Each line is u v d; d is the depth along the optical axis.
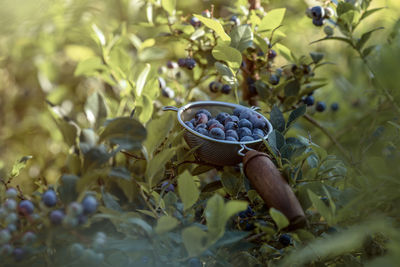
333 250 1.25
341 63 1.93
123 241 1.21
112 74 1.58
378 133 1.50
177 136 1.36
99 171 1.20
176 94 1.69
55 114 1.26
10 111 2.10
